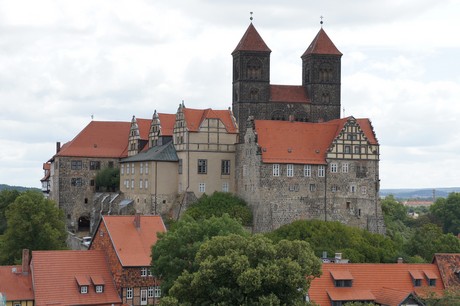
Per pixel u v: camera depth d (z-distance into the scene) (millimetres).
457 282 143625
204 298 113125
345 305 126125
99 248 155625
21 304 140500
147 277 147750
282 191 197750
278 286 111625
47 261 145500
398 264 143500
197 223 138500
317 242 186625
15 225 182000
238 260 110875
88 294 143875
